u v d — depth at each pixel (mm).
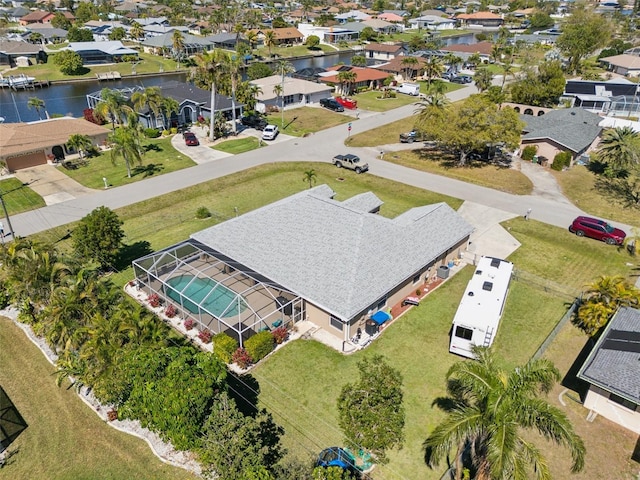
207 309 28000
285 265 30031
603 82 94562
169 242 40062
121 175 54000
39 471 20781
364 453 20938
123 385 21266
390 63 111812
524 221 44625
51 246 30688
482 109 54812
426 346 28141
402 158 61312
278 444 21672
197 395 19359
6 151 53562
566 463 20891
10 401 24422
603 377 22188
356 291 27656
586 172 57062
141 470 20734
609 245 40531
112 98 64312
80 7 182750
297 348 27797
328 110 84188
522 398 16141
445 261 36156
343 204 35781
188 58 123250
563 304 32438
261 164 58094
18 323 30125
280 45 145750
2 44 110938
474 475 19078
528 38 153125
